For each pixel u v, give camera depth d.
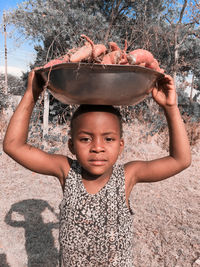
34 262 2.46
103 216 1.19
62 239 1.23
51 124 6.80
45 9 5.71
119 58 1.01
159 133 7.21
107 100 0.98
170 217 3.35
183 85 7.08
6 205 3.45
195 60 9.20
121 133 1.22
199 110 11.91
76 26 5.84
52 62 1.04
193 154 6.28
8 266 2.38
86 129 1.12
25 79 9.27
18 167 4.79
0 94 8.93
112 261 1.19
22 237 2.83
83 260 1.19
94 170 1.13
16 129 1.24
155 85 1.20
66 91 0.97
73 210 1.21
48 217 3.25
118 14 7.00
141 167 1.34
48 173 1.36
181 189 4.32
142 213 3.43
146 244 2.77
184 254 2.62
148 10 6.11
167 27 6.21
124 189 1.26
